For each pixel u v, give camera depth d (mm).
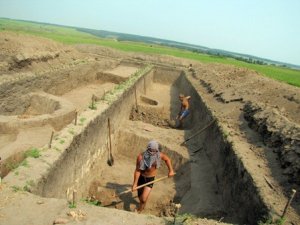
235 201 7172
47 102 12531
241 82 18328
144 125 14039
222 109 13008
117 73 23047
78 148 8023
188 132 13844
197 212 7734
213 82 18984
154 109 16812
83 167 8656
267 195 6109
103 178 10352
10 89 12227
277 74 30859
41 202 5070
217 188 8758
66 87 17484
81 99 16453
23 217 4680
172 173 8062
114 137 12188
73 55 23172
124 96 14016
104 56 33875
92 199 9070
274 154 8008
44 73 15031
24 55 16172
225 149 9148
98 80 22172
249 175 6887
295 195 6184
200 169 10172
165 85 28281
